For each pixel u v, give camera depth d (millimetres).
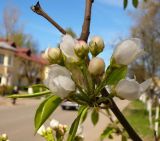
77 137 145
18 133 1096
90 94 112
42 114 106
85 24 125
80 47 112
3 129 1173
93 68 109
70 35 116
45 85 109
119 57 109
